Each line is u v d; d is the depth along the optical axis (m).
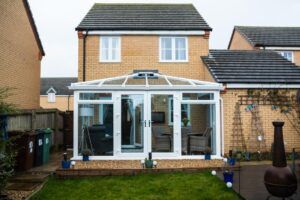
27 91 20.52
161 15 22.28
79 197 9.20
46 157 14.00
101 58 20.14
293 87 16.12
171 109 14.45
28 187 10.35
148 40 20.34
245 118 15.89
